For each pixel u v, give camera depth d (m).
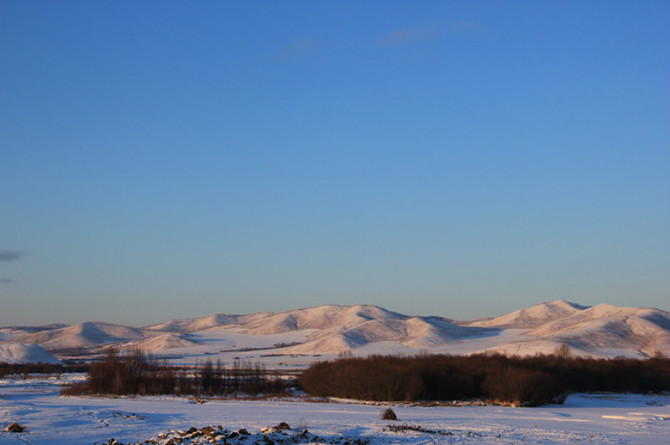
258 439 32.72
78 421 41.94
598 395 100.31
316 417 50.81
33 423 40.25
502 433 41.81
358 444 34.38
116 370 84.56
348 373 82.56
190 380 97.06
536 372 81.88
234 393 87.62
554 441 39.12
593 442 39.41
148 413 51.25
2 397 74.38
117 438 35.16
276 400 77.56
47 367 185.88
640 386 106.50
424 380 81.69
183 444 30.70
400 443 35.59
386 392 79.19
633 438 42.09
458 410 66.38
